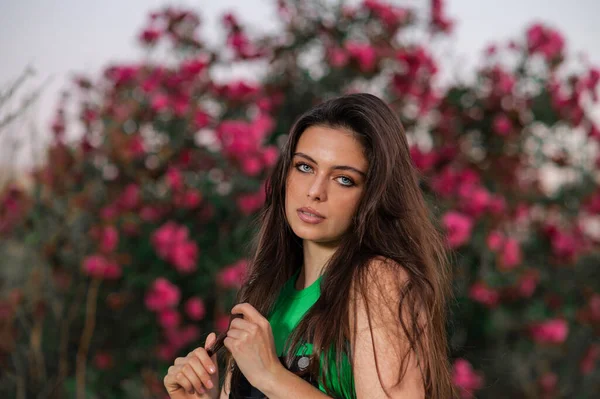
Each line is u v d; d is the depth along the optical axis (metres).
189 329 4.19
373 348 1.54
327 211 1.69
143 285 4.21
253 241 2.14
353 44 4.56
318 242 1.81
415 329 1.56
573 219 4.91
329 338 1.61
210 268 4.21
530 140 4.87
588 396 4.57
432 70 4.64
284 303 1.88
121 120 4.36
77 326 4.15
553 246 4.67
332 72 4.75
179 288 4.29
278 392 1.56
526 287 4.30
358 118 1.70
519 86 4.83
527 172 4.89
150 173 4.35
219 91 4.53
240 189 4.32
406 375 1.54
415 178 1.78
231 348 1.60
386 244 1.67
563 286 4.73
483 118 4.77
